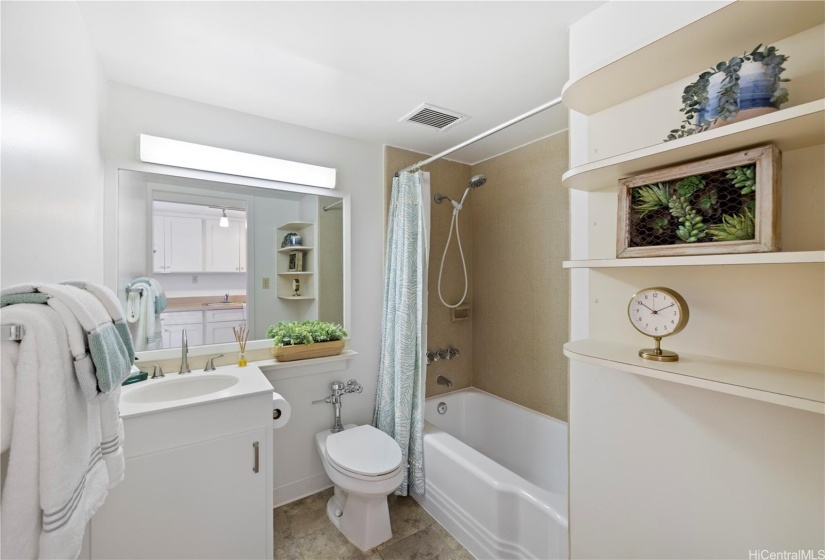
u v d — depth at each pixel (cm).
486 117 204
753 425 91
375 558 166
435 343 271
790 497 86
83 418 74
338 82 168
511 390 257
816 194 83
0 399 59
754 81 81
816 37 83
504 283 263
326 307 222
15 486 60
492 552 160
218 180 190
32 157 82
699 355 101
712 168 88
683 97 94
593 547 123
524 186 248
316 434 214
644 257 100
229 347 195
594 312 124
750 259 78
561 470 217
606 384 120
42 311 67
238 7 120
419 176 217
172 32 133
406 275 214
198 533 140
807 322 85
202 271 188
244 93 177
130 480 128
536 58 150
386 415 222
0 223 68
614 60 97
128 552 128
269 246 206
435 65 155
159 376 168
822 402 66
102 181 158
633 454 113
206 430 142
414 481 207
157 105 175
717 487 97
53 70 96
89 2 117
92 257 140
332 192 223
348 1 118
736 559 94
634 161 97
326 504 205
